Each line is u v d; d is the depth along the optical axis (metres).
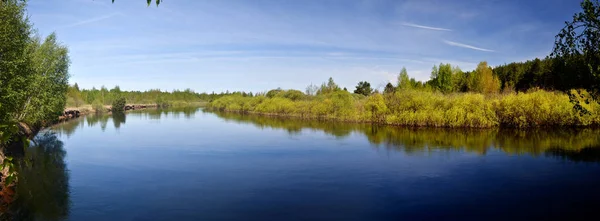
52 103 28.53
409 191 13.80
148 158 21.06
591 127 30.69
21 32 19.39
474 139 26.17
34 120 25.41
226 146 25.31
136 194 13.95
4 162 4.27
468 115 32.44
